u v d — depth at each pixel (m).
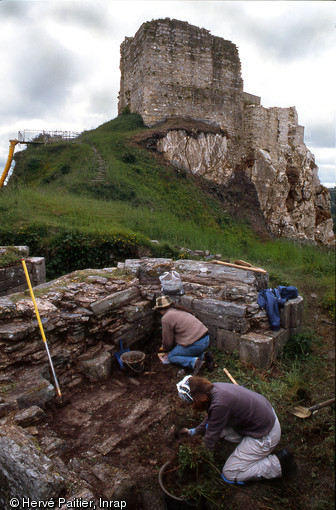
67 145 22.28
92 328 4.68
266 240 21.17
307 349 4.82
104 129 26.03
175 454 3.06
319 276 8.80
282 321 4.98
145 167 20.41
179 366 4.58
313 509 2.52
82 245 9.23
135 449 3.19
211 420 2.79
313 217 31.12
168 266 6.24
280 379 4.24
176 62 25.12
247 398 2.81
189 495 2.63
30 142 23.23
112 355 4.72
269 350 4.49
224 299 5.21
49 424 3.49
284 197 28.20
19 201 12.38
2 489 2.79
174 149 22.39
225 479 2.81
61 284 5.32
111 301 4.93
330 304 6.48
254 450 2.76
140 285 5.82
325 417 3.34
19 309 4.29
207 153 23.59
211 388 2.87
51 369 3.98
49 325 4.28
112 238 9.49
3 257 6.84
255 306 4.92
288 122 31.16
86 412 3.71
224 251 11.79
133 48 26.33
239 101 27.56
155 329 5.66
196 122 25.14
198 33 25.56
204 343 4.39
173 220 15.00
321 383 4.10
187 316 4.50
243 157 27.67
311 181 31.64
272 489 2.75
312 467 2.88
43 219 10.67
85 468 2.91
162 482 2.78
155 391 4.13
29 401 3.46
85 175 17.86
